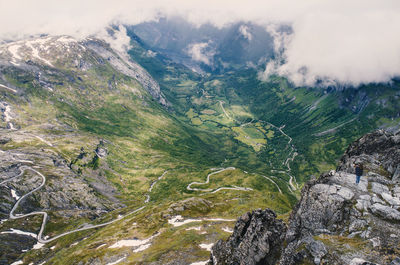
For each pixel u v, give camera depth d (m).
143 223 183.50
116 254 139.38
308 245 43.75
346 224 50.72
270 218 62.88
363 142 91.44
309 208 57.66
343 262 38.94
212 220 173.38
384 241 42.06
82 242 191.25
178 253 118.56
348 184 60.84
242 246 63.41
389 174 67.44
